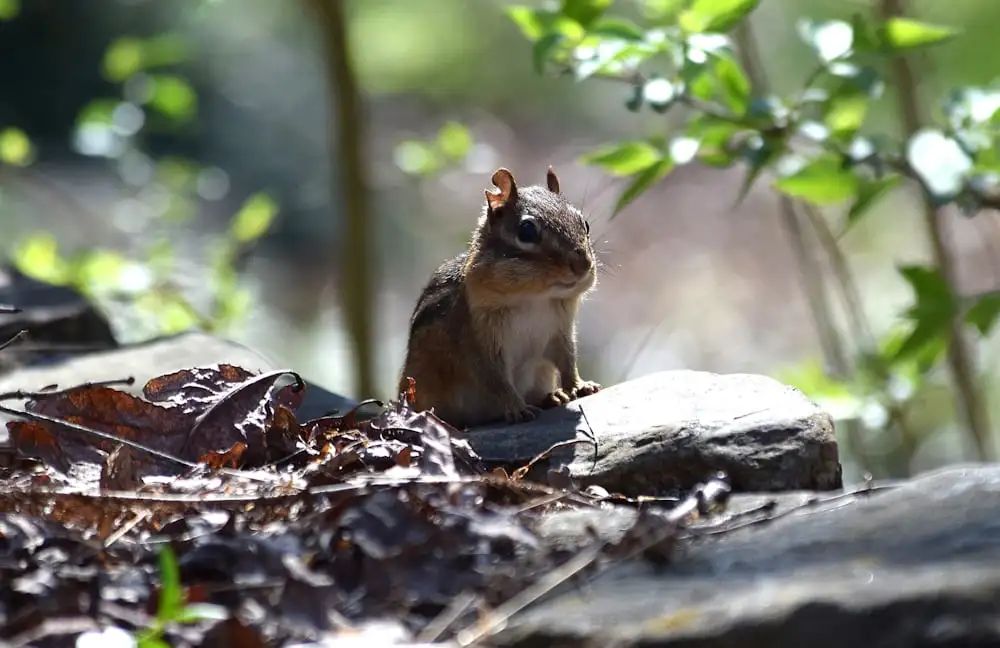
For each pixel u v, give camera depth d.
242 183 31.92
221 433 8.71
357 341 20.47
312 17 20.12
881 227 32.69
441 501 7.09
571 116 39.53
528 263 10.48
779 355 30.09
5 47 31.31
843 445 19.52
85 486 8.03
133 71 19.59
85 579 6.57
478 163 18.98
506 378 10.79
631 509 7.77
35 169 28.89
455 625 6.12
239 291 18.69
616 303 32.75
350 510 6.93
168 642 6.06
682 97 11.02
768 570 6.11
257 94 33.91
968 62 22.12
